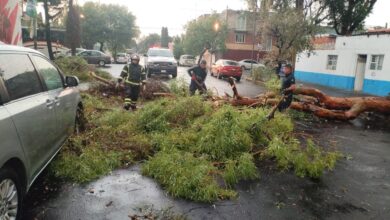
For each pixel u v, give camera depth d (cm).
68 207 394
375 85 2047
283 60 2228
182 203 415
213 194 426
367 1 2556
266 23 2211
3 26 802
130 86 937
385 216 407
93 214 381
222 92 1631
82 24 5316
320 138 787
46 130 414
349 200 448
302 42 2214
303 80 2967
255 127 648
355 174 550
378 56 2042
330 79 2539
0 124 293
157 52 2289
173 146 575
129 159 546
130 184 464
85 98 981
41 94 420
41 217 369
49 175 476
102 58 3559
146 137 638
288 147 585
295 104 1027
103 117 729
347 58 2333
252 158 547
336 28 2673
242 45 4903
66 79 555
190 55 4731
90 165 498
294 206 422
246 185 480
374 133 879
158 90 1168
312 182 504
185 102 742
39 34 3000
